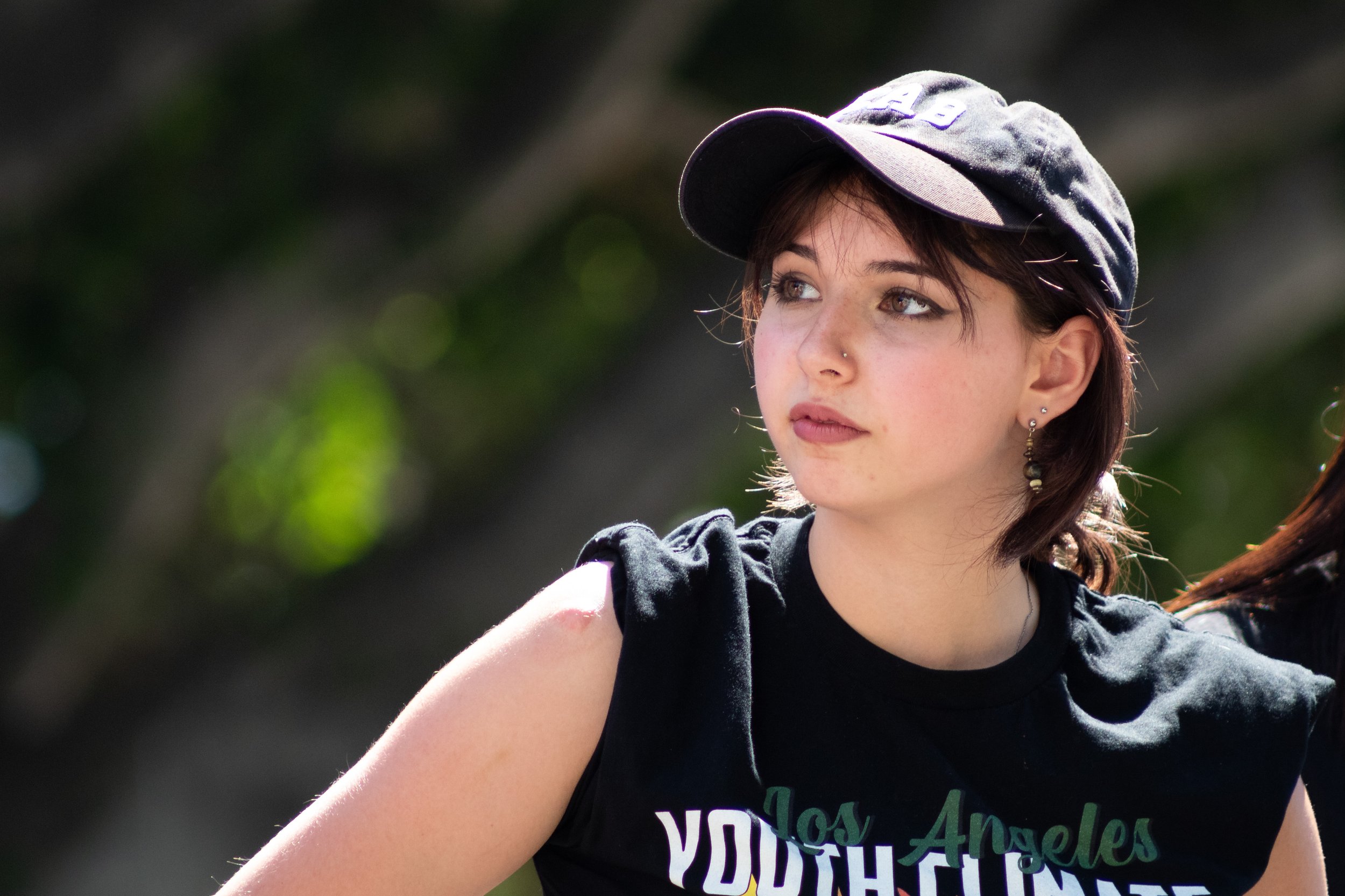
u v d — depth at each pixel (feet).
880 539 17.84
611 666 17.01
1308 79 63.72
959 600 18.16
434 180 59.36
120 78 51.16
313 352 63.41
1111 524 21.66
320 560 86.17
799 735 17.37
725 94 63.31
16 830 65.46
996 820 17.40
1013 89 62.69
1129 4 64.59
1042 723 17.93
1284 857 19.60
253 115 57.72
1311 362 84.38
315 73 57.16
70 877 65.62
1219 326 71.05
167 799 66.49
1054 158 17.65
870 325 17.39
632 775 16.66
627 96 58.75
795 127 17.69
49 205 55.88
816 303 17.93
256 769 67.62
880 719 17.42
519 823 16.80
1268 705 18.88
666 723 16.90
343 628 70.13
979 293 17.40
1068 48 63.98
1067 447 18.57
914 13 62.44
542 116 58.39
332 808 16.56
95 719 68.13
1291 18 64.03
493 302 77.82
